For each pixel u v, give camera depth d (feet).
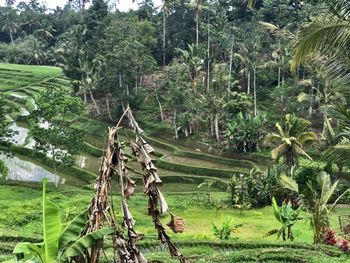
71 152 103.86
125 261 16.30
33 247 18.34
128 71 147.84
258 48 143.64
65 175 114.83
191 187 108.88
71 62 166.30
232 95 137.18
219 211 85.61
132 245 16.57
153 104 161.17
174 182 110.83
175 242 52.60
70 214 66.28
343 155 42.83
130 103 154.30
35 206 73.72
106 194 17.38
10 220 66.74
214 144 134.00
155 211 17.08
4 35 295.69
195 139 139.13
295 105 136.87
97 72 155.84
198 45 166.09
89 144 137.28
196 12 167.73
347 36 31.65
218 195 96.99
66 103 104.47
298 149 94.53
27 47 256.93
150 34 180.75
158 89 162.20
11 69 226.58
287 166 95.25
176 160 125.70
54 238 18.38
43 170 117.50
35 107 163.94
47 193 92.94
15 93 190.49
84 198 82.38
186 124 140.77
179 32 187.32
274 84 158.40
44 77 216.13
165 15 185.78
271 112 141.69
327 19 32.01
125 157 17.56
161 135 143.74
